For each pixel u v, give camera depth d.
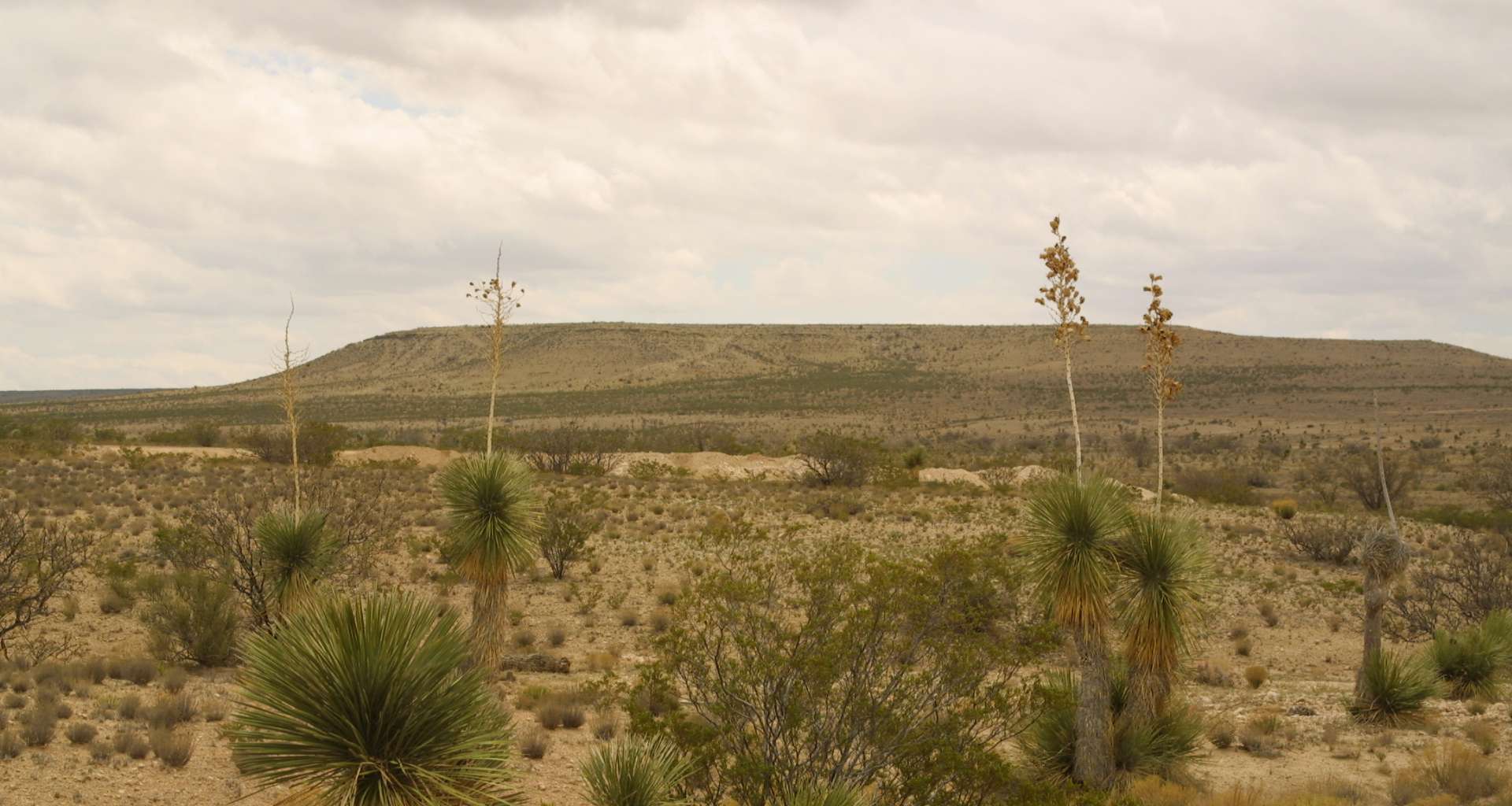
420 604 8.46
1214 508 52.38
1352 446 105.12
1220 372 172.00
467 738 8.09
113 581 23.39
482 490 16.11
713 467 66.00
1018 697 11.66
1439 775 14.54
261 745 7.63
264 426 96.50
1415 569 35.09
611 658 21.14
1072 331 13.09
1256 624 29.48
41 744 12.05
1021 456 84.44
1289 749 17.64
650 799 9.37
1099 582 13.05
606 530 38.94
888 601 10.96
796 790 10.02
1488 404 143.75
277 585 16.97
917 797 10.46
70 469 51.44
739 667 10.85
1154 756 14.29
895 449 83.31
